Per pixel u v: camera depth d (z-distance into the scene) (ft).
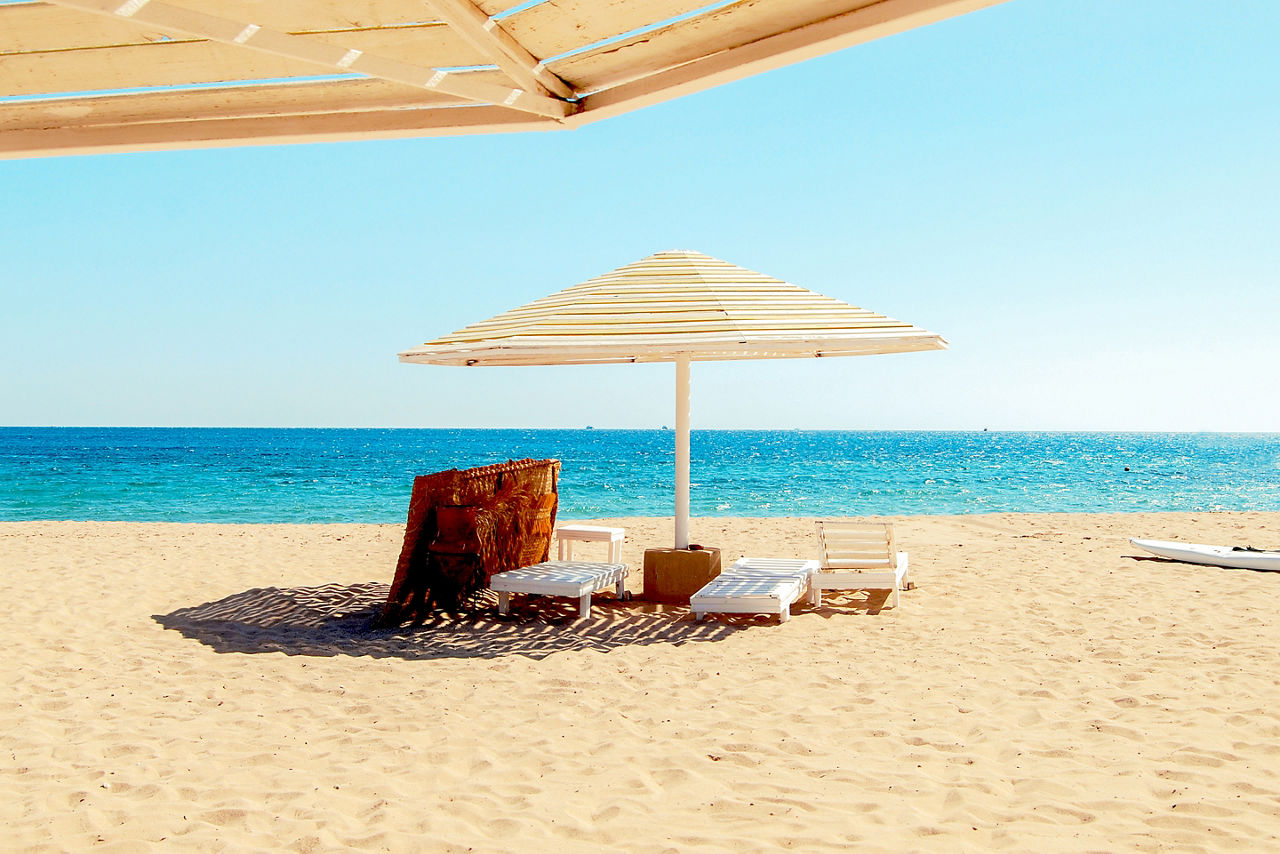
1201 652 19.36
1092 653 19.48
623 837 10.79
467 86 8.06
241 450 235.81
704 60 8.39
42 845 10.53
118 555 34.81
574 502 96.99
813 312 21.27
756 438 497.87
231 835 10.85
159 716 15.62
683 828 11.03
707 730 14.75
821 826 11.02
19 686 17.38
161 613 24.36
